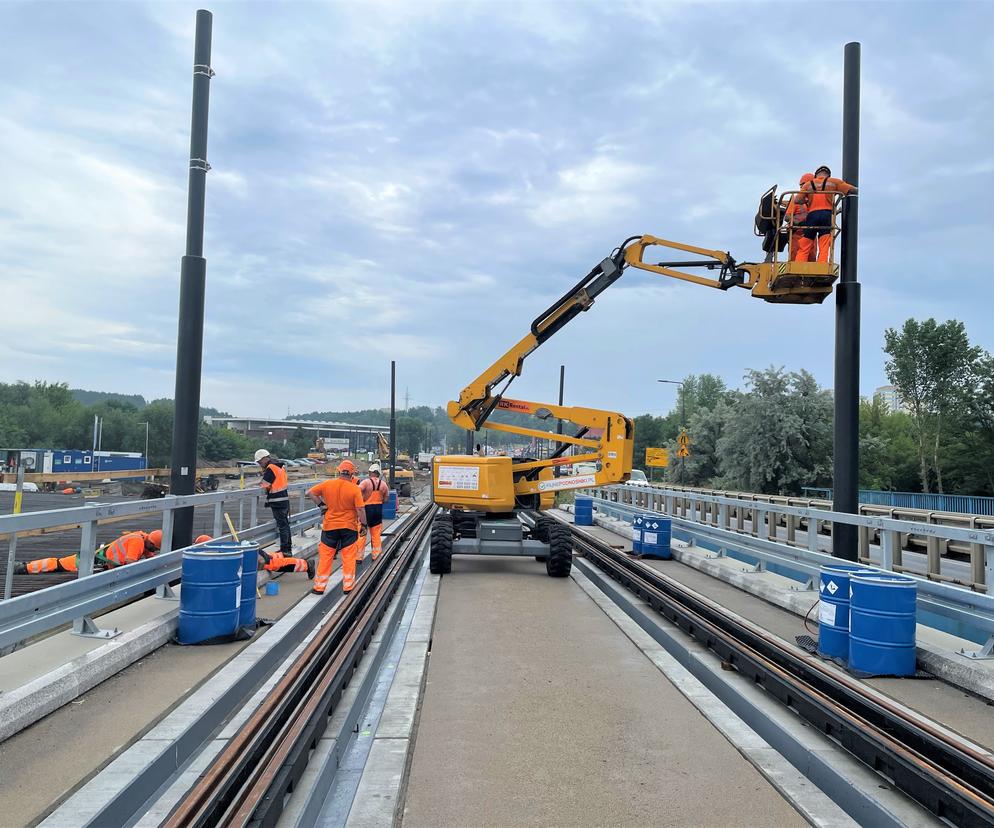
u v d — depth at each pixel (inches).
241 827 143.1
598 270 526.0
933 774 172.9
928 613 300.5
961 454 1929.1
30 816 146.5
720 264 480.4
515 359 561.3
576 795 184.5
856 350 368.2
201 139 369.7
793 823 171.3
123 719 201.0
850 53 366.0
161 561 303.4
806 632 328.5
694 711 250.5
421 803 179.5
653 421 3661.4
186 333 368.5
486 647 335.6
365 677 266.5
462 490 557.0
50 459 1851.6
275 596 389.7
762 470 1488.7
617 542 765.9
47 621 220.5
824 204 377.4
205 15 367.9
